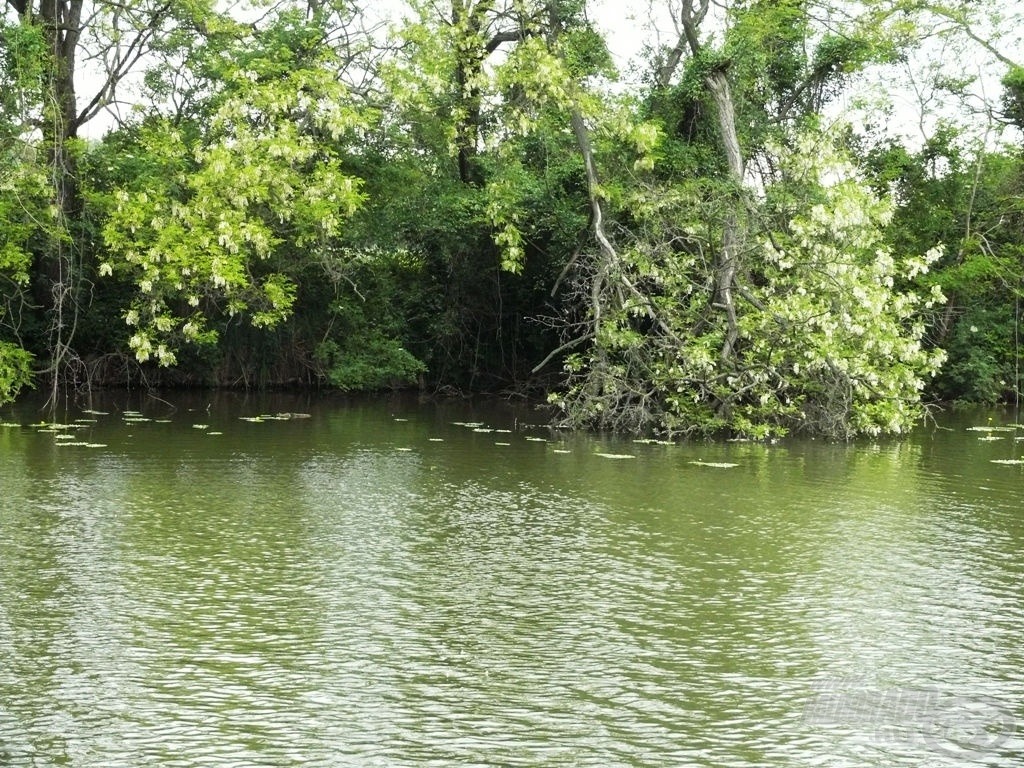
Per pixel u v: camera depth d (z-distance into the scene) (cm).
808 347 2091
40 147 2480
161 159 2481
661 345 2155
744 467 1723
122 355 3006
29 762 621
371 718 690
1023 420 2689
